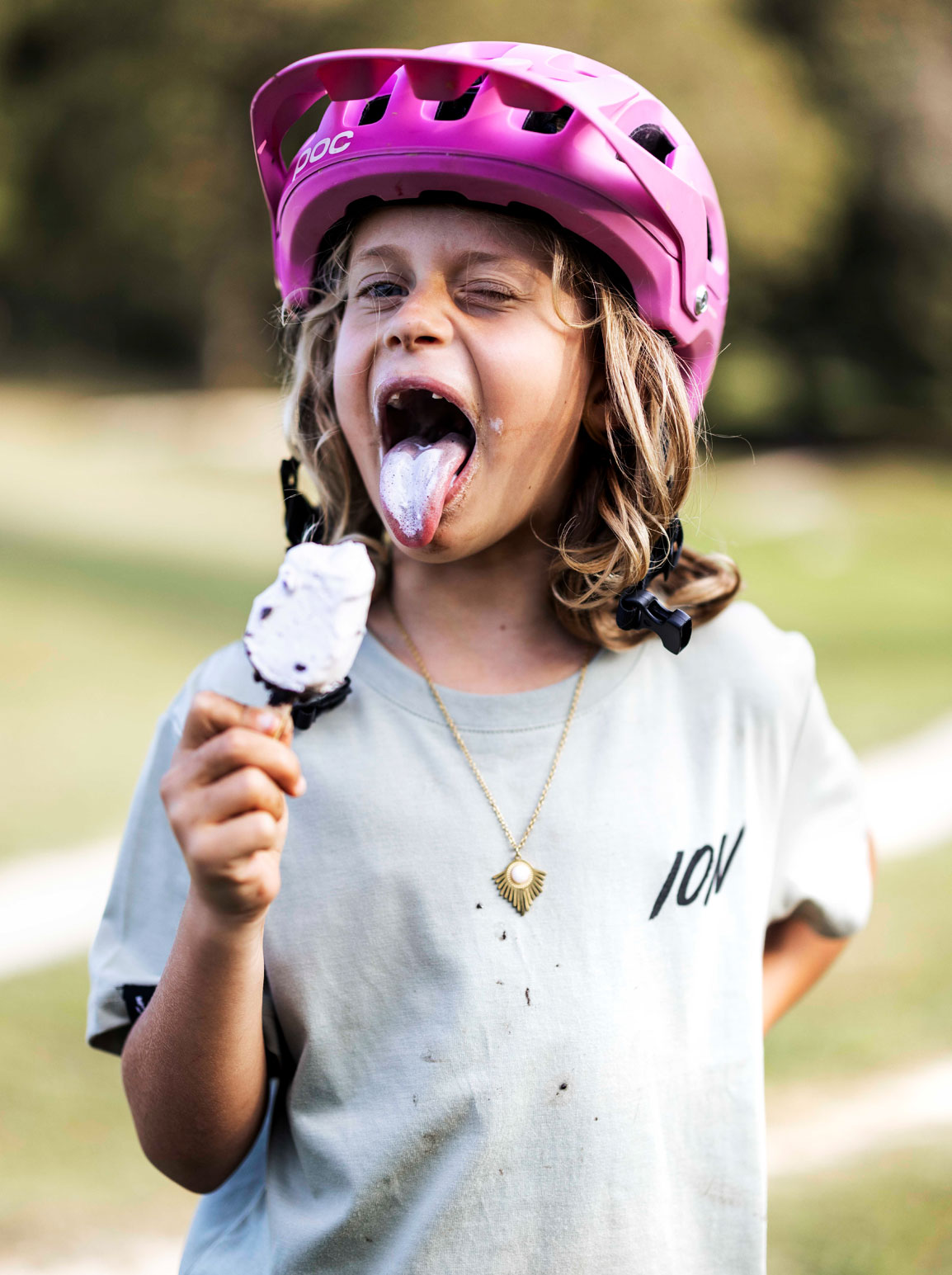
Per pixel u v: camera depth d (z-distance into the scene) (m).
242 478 20.64
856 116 28.91
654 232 1.51
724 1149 1.51
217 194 27.89
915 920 5.36
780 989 1.79
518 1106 1.42
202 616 11.27
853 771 1.85
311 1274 1.42
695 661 1.69
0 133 29.61
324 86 1.56
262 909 1.22
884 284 29.33
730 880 1.61
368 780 1.52
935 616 13.31
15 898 5.57
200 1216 1.59
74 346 33.62
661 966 1.51
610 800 1.55
